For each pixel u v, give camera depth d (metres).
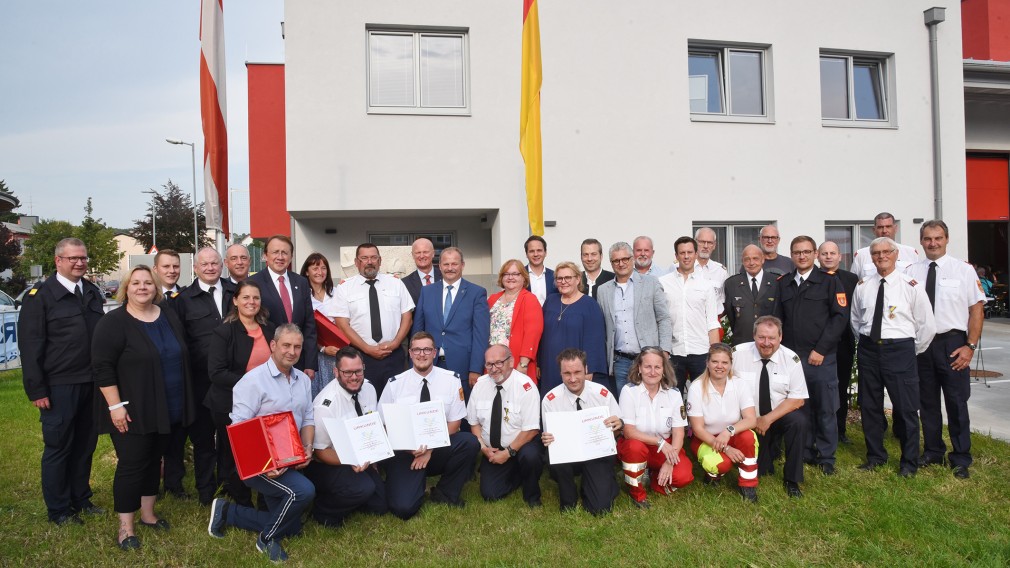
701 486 4.88
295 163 8.68
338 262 9.88
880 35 10.41
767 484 4.87
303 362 4.91
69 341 4.23
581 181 9.41
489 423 4.72
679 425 4.65
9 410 7.73
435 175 9.00
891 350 5.02
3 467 5.50
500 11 9.10
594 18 9.40
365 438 4.26
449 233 10.24
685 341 5.46
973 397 7.57
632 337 5.24
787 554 3.73
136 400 3.90
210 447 4.70
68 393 4.24
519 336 5.16
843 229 10.58
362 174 8.82
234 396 3.99
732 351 4.95
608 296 5.34
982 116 13.56
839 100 10.59
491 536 4.07
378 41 8.95
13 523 4.32
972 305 4.99
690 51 10.02
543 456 4.61
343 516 4.30
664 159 9.69
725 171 9.90
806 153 10.19
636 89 9.56
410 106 9.05
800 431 4.65
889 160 10.52
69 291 4.28
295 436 3.95
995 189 14.10
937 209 10.62
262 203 10.18
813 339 5.21
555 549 3.85
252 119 10.12
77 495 4.45
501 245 9.20
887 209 10.52
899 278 5.04
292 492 3.87
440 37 9.12
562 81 9.32
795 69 10.12
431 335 4.99
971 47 13.99
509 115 9.16
